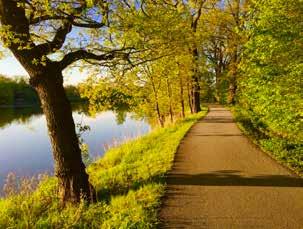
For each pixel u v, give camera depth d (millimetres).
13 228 7719
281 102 14688
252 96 19953
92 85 14344
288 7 14328
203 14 33344
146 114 31609
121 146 19203
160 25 9289
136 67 10922
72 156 9703
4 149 29844
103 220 7645
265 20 14906
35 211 8836
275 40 14430
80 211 8008
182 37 9781
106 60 9922
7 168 22781
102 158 17031
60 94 9609
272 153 14570
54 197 9953
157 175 11320
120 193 9977
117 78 13195
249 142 17719
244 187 9836
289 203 8453
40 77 9320
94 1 8523
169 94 31219
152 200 8734
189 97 39469
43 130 44344
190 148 16281
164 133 22688
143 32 9234
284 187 9766
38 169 22438
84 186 9750
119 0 8727
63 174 9648
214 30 34281
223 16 34000
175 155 14688
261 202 8547
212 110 44094
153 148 17078
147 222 7270
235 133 21172
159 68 21672
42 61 8648
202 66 28625
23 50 9016
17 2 8422
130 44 9594
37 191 11383
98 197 9984
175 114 38625
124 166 13336
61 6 8102
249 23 16328
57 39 9398
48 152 28266
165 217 7648
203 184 10234
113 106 15977
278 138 16875
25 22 8945
